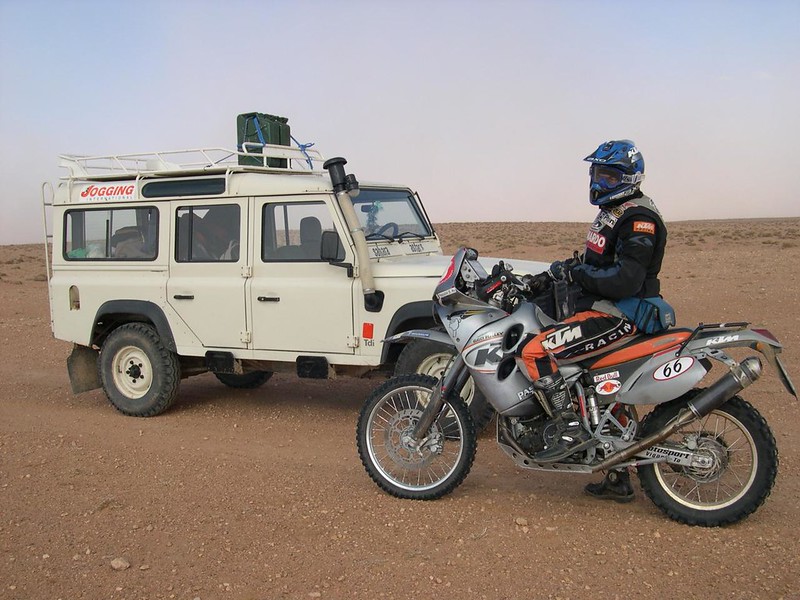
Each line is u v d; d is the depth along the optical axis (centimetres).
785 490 524
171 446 682
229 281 761
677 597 384
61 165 855
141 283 802
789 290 1483
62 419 791
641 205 461
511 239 5078
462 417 512
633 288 456
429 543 455
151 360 791
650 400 462
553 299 494
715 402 446
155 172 798
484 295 491
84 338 838
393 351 713
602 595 388
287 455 649
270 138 897
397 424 546
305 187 725
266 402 855
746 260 2258
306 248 732
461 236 6044
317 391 905
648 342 469
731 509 455
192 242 783
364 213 752
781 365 430
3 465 624
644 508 502
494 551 442
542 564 423
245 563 436
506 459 616
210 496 544
